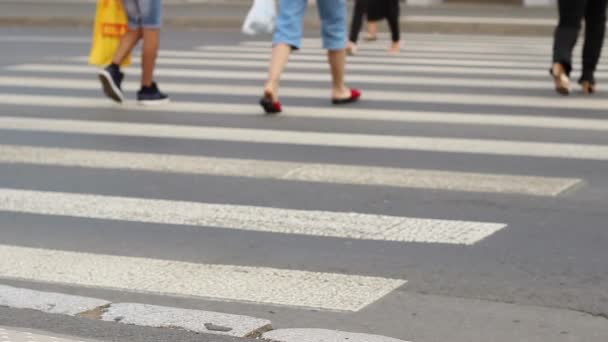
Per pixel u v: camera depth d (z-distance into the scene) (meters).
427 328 8.19
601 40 19.62
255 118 17.38
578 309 8.55
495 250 10.11
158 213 11.61
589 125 16.45
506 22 35.97
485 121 16.89
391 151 14.62
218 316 8.43
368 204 11.84
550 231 10.72
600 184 12.62
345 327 8.25
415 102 18.97
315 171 13.46
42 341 7.80
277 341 7.90
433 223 11.05
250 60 26.53
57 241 10.65
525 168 13.49
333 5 18.16
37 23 39.75
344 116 17.48
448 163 13.83
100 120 17.27
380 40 32.97
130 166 13.89
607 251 10.05
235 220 11.29
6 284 9.36
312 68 24.70
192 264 9.84
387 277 9.39
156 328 8.22
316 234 10.73
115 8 18.45
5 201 12.21
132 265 9.84
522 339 7.93
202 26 38.25
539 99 19.20
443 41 32.53
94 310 8.65
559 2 19.31
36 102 19.19
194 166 13.84
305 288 9.14
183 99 19.53
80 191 12.62
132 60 26.16
